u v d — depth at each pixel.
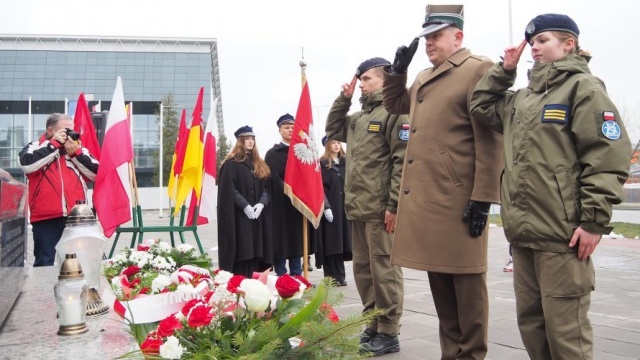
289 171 5.57
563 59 2.63
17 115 56.06
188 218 7.03
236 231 5.91
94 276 2.88
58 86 56.31
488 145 2.95
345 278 7.48
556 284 2.48
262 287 1.92
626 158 2.40
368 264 4.28
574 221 2.47
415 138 3.16
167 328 1.86
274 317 1.96
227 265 5.82
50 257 4.91
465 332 3.04
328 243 6.89
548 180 2.52
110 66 57.28
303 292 2.14
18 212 3.52
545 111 2.57
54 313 2.92
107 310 2.84
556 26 2.62
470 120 3.01
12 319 2.79
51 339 2.35
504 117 2.85
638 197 25.25
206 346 1.83
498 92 2.85
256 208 5.96
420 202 3.06
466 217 2.94
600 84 2.54
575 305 2.47
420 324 4.83
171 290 2.63
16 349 2.21
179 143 6.89
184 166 6.38
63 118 4.96
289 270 7.55
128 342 2.29
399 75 3.39
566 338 2.46
